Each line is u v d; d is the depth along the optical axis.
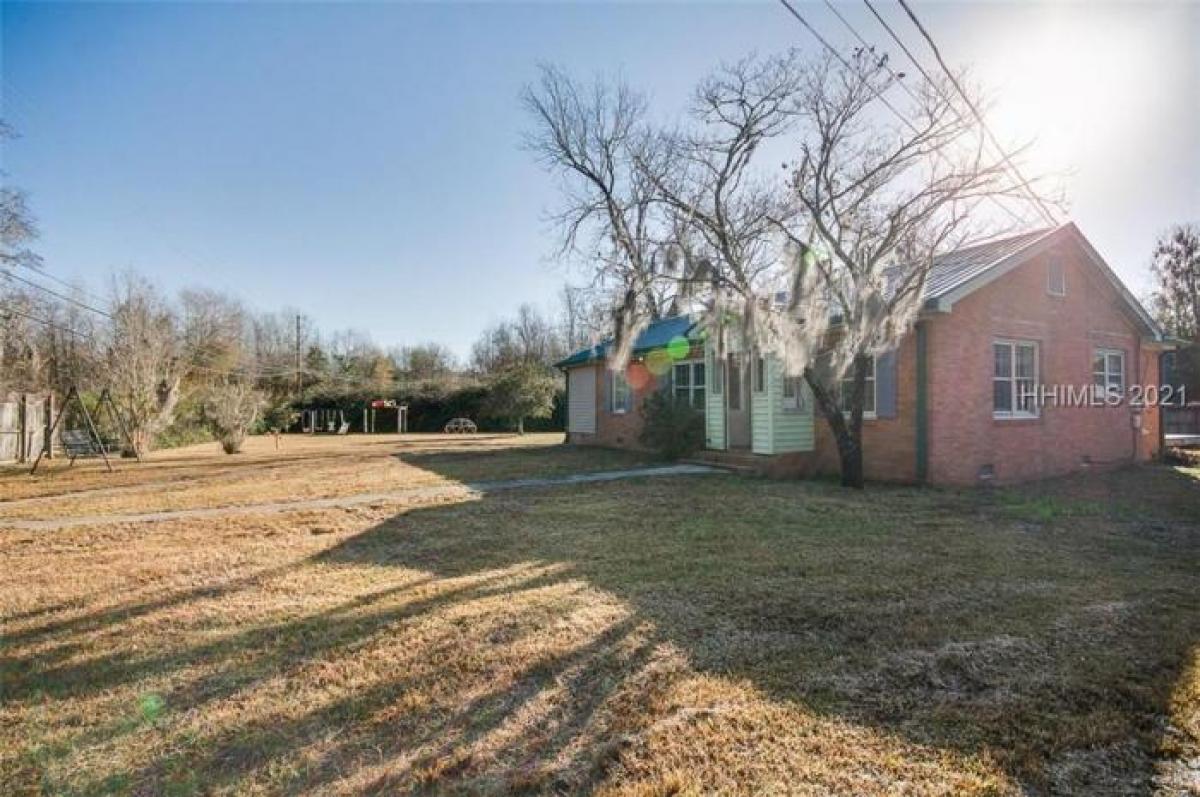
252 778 2.35
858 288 9.40
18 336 20.75
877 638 3.67
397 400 37.38
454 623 3.90
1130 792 2.26
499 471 12.20
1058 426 11.78
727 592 4.52
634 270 11.83
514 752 2.51
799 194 9.50
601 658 3.37
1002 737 2.60
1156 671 3.23
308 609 4.22
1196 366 20.36
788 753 2.47
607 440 17.75
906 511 7.83
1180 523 7.19
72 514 8.02
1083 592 4.56
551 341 41.50
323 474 12.27
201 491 10.02
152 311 22.34
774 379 11.34
